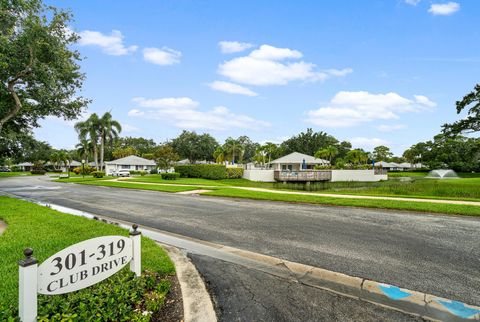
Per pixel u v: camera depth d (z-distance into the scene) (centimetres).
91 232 702
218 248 634
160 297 371
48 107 1642
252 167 5006
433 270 501
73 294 334
